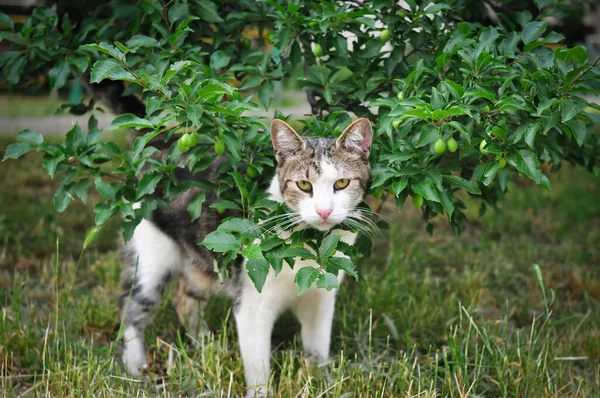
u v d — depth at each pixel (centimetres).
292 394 121
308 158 116
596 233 188
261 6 128
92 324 142
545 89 109
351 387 122
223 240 108
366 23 118
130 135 137
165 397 120
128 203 115
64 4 139
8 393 120
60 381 120
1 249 169
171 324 142
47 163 112
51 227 179
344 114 125
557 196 223
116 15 127
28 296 151
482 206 139
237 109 109
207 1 125
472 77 113
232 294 125
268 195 120
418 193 110
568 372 132
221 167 118
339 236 109
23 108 427
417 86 117
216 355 126
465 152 119
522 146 111
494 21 140
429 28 121
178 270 135
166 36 122
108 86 135
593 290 160
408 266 161
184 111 108
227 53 129
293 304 126
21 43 127
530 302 155
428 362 129
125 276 135
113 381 123
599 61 110
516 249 178
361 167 118
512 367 127
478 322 142
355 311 143
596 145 131
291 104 413
